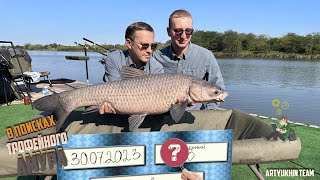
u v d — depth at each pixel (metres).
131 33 3.00
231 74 26.31
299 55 63.38
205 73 4.18
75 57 9.43
